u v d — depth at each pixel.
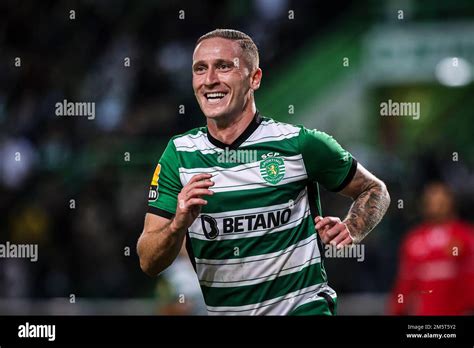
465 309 24.52
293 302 13.69
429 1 44.47
